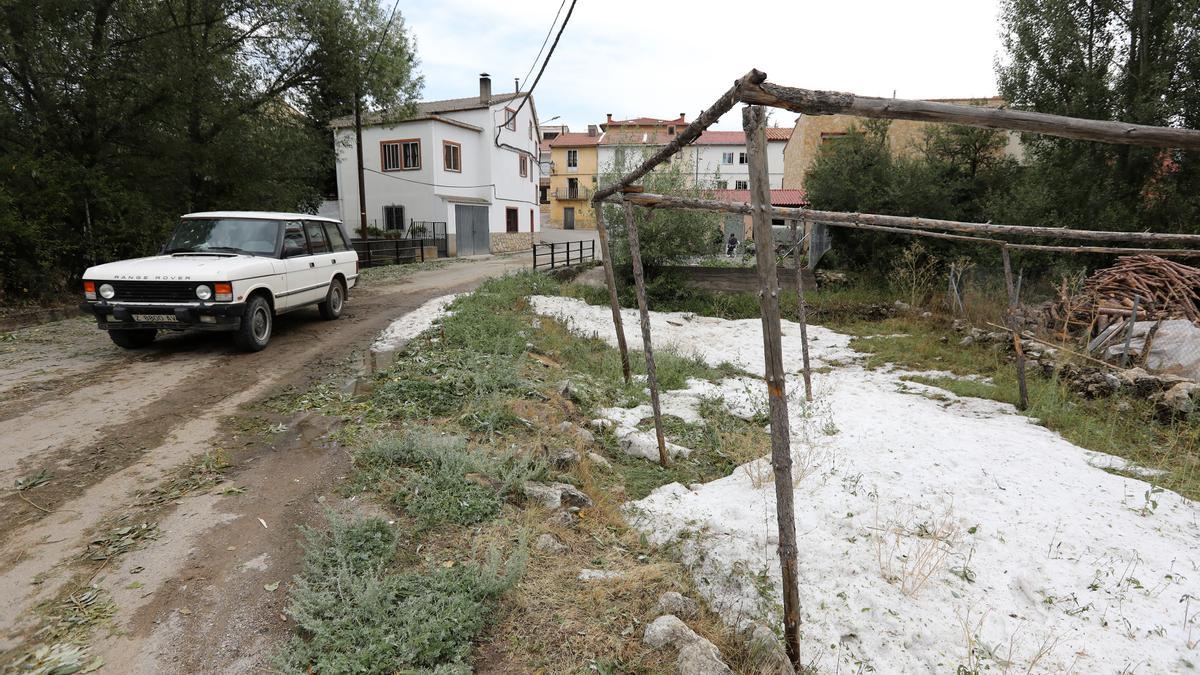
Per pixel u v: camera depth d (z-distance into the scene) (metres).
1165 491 4.93
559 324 11.33
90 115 11.97
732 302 15.45
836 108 2.50
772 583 3.61
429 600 2.98
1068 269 12.59
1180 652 3.18
